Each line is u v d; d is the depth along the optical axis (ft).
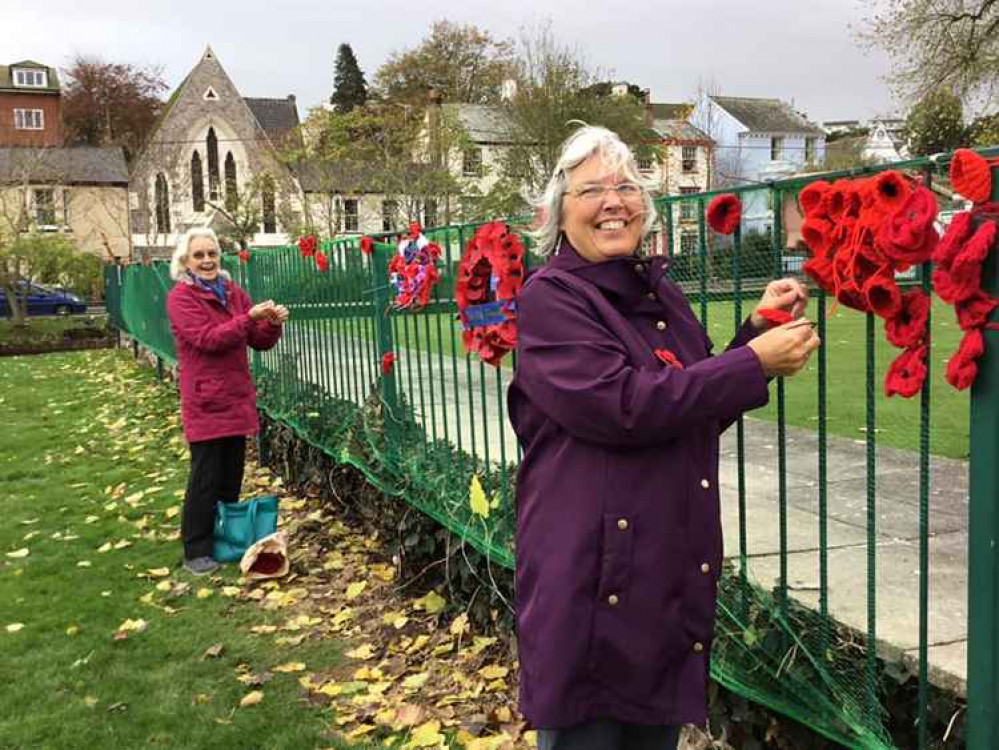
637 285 6.42
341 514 19.01
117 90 193.88
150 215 123.24
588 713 6.19
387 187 102.83
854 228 5.70
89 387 42.16
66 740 10.77
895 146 152.25
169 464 25.12
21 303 75.51
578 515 6.14
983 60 67.10
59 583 16.08
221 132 141.69
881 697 7.34
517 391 6.63
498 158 111.45
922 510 6.33
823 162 148.46
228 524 16.80
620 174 6.40
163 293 37.14
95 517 20.06
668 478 6.14
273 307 16.16
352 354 17.21
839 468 16.08
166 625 14.16
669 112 186.50
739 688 8.18
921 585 6.44
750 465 16.62
